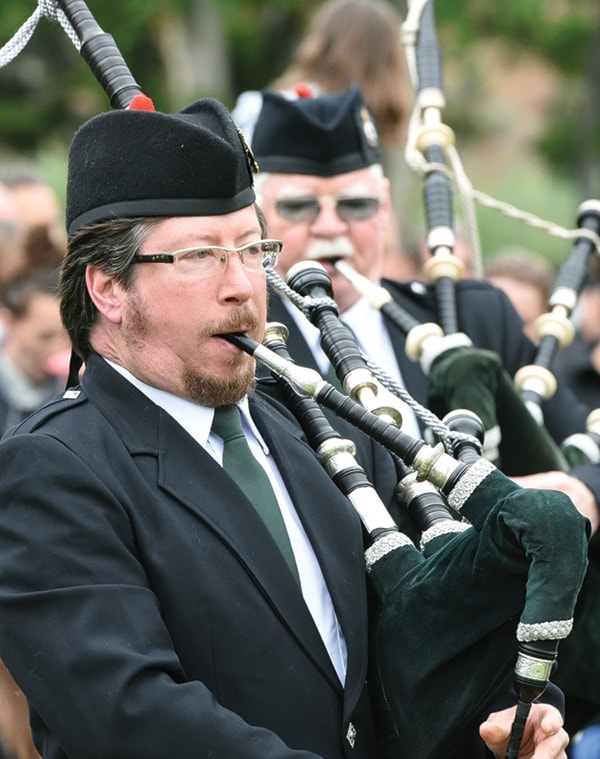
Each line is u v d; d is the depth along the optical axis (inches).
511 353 498.9
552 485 434.3
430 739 319.0
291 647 314.8
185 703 291.6
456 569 311.9
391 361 476.1
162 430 321.7
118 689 290.2
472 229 518.3
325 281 373.7
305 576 328.2
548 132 1875.0
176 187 314.8
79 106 1493.6
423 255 804.6
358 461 360.5
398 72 621.6
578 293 492.4
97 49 373.1
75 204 325.7
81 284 328.5
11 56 378.9
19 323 583.8
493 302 504.4
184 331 317.7
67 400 326.6
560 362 655.8
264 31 1558.8
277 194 469.1
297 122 466.9
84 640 294.2
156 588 308.2
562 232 499.5
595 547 452.1
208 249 315.6
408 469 364.8
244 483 328.5
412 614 318.7
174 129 314.2
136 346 322.7
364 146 474.0
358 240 472.4
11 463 310.2
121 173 317.1
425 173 491.5
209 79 1480.1
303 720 313.3
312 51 620.4
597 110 1808.6
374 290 444.8
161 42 1494.8
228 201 318.0
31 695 299.9
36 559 301.4
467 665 315.6
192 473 319.6
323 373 457.4
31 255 612.1
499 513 302.0
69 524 303.3
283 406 358.3
